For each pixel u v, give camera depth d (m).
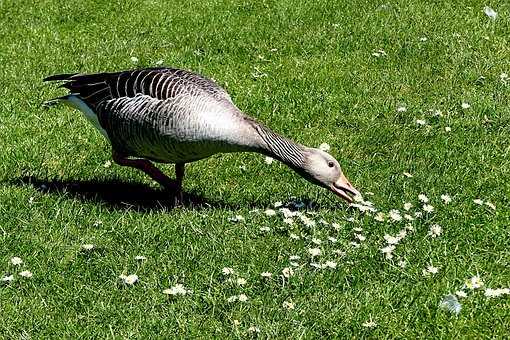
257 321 7.41
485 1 16.72
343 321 7.45
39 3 16.66
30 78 13.42
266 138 9.26
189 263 8.38
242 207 9.69
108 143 11.38
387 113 12.28
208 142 9.04
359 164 10.82
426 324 7.45
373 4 16.44
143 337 7.23
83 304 7.72
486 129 11.78
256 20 15.77
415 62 14.13
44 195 9.80
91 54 14.48
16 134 11.48
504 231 9.03
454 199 9.77
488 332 7.35
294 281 8.02
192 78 9.41
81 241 8.79
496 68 13.92
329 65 13.98
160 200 10.04
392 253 8.52
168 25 15.70
